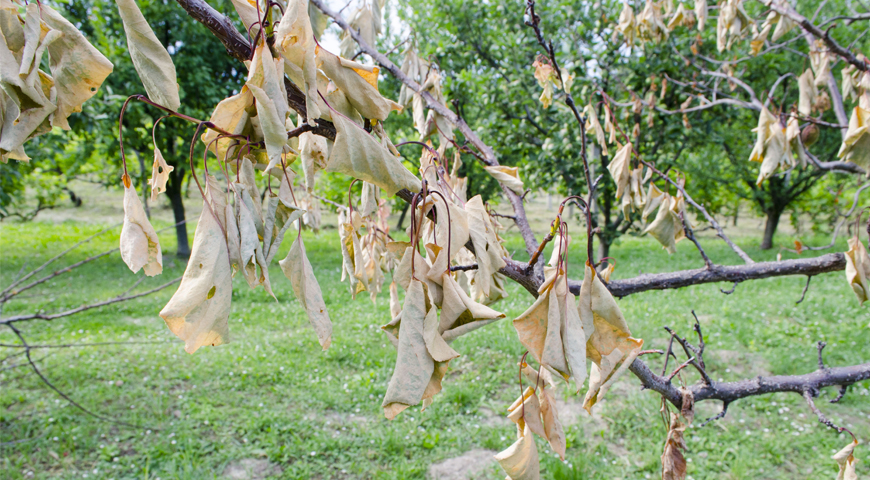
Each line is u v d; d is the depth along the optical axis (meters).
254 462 3.89
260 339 6.38
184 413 4.51
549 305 0.75
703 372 1.50
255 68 0.58
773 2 2.29
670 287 1.54
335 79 0.71
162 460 3.84
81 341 6.18
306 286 0.69
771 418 4.43
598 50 5.82
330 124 0.72
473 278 1.25
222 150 0.65
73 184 23.41
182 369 5.41
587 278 0.78
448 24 7.57
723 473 3.74
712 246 14.46
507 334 6.35
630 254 12.70
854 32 7.06
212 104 9.80
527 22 1.41
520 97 6.83
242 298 8.34
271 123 0.57
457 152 1.69
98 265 11.02
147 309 7.68
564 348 0.75
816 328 6.58
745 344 6.13
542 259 1.13
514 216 1.57
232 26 0.67
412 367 0.67
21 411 4.47
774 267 1.55
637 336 6.23
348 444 4.10
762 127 1.94
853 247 1.42
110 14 8.52
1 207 5.90
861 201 13.26
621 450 4.04
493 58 7.80
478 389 5.01
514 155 7.45
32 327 6.61
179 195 11.86
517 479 0.94
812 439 4.12
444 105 1.76
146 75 0.59
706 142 7.66
